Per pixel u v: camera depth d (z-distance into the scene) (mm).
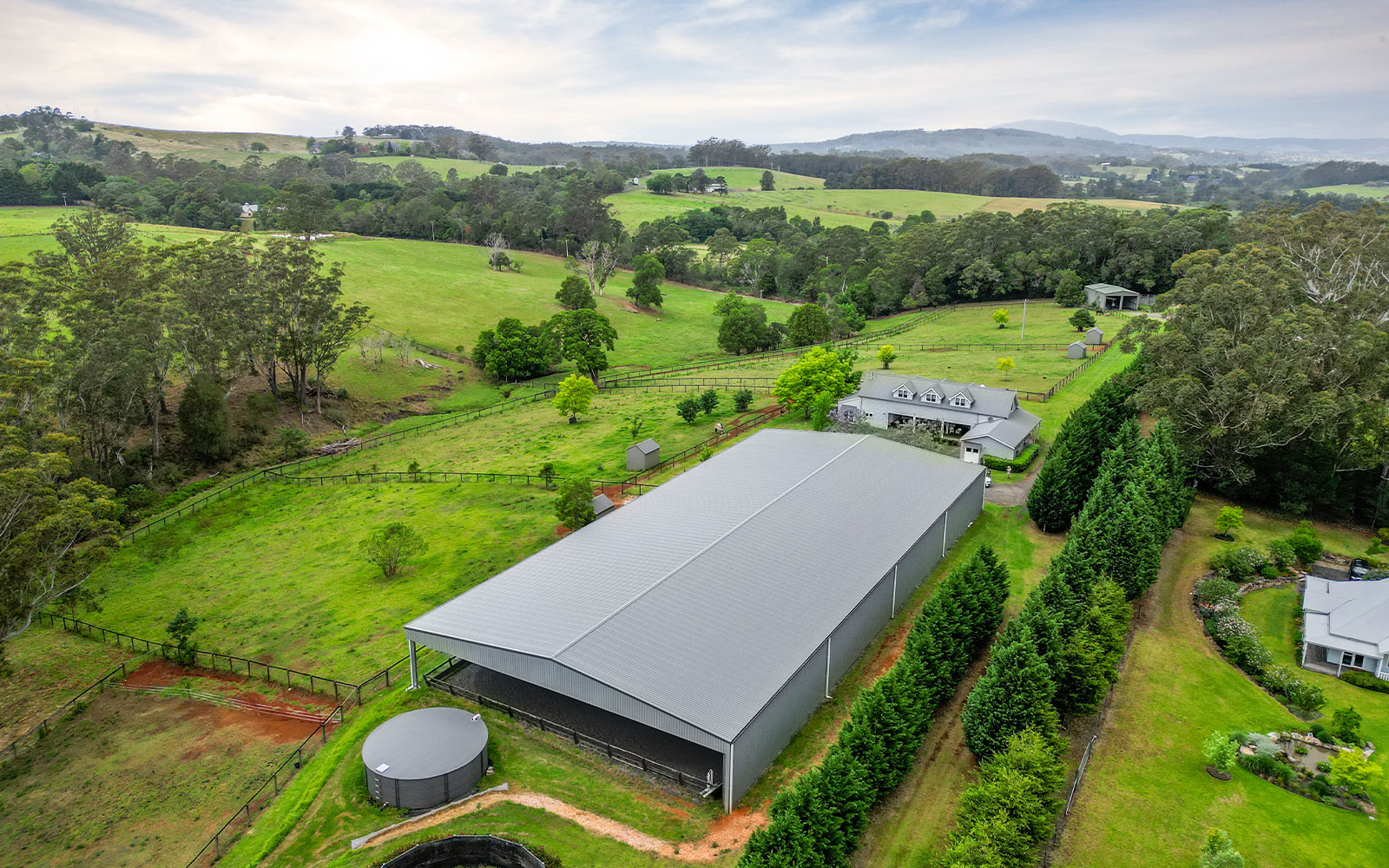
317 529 59969
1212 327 57406
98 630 46719
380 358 102625
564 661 32344
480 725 33062
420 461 75000
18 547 37125
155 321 69312
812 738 33250
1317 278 68875
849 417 71375
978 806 26656
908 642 34719
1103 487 47062
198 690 39938
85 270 76375
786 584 38438
